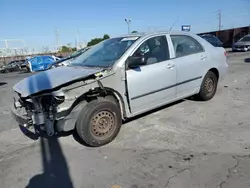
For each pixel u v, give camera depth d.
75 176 3.02
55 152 3.69
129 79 3.95
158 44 4.50
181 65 4.73
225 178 2.76
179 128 4.24
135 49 4.12
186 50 5.00
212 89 5.69
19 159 3.54
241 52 20.97
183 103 5.61
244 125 4.17
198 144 3.60
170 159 3.24
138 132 4.18
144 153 3.46
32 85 3.60
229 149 3.39
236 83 7.61
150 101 4.32
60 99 3.35
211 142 3.63
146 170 3.03
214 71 5.67
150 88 4.23
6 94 8.99
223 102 5.55
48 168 3.25
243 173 2.83
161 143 3.72
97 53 4.60
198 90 5.32
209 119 4.56
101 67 3.97
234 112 4.85
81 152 3.64
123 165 3.19
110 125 3.84
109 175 2.99
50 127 3.47
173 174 2.90
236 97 5.93
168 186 2.69
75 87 3.46
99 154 3.54
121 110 4.09
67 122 3.54
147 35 4.42
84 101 3.73
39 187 2.85
